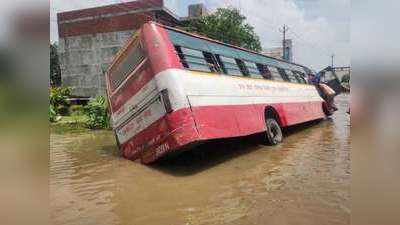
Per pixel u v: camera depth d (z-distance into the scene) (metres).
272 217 4.38
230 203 4.96
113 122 8.53
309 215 4.41
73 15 26.50
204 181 6.15
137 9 25.09
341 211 4.52
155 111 6.94
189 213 4.60
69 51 26.67
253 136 9.91
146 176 6.53
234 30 27.78
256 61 11.16
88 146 10.66
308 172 6.66
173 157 7.41
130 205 4.95
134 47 7.59
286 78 13.16
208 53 8.52
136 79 7.45
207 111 7.15
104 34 25.89
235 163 7.53
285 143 10.22
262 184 5.89
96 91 26.08
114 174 6.70
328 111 17.19
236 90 8.60
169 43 7.13
